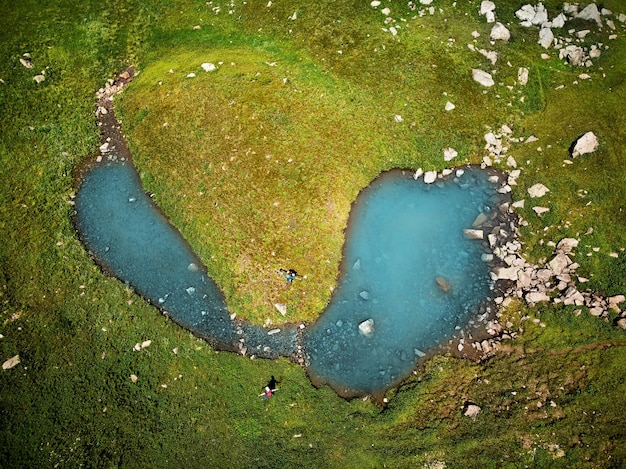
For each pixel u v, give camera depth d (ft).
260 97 103.14
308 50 110.01
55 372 76.74
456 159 97.19
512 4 116.88
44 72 113.29
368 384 75.97
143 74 112.57
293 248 86.74
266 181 93.15
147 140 103.04
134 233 93.76
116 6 123.24
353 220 91.76
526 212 89.97
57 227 93.56
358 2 116.88
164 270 88.89
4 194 97.14
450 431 68.90
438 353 78.07
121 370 76.79
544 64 106.93
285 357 78.48
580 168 93.45
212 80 107.14
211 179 95.14
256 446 69.56
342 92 103.45
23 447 70.08
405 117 100.58
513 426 68.03
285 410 72.69
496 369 74.33
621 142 95.81
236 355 78.38
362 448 68.64
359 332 80.53
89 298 84.64
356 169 95.40
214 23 117.70
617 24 113.19
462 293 83.41
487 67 106.22
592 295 78.23
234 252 87.20
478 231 89.04
